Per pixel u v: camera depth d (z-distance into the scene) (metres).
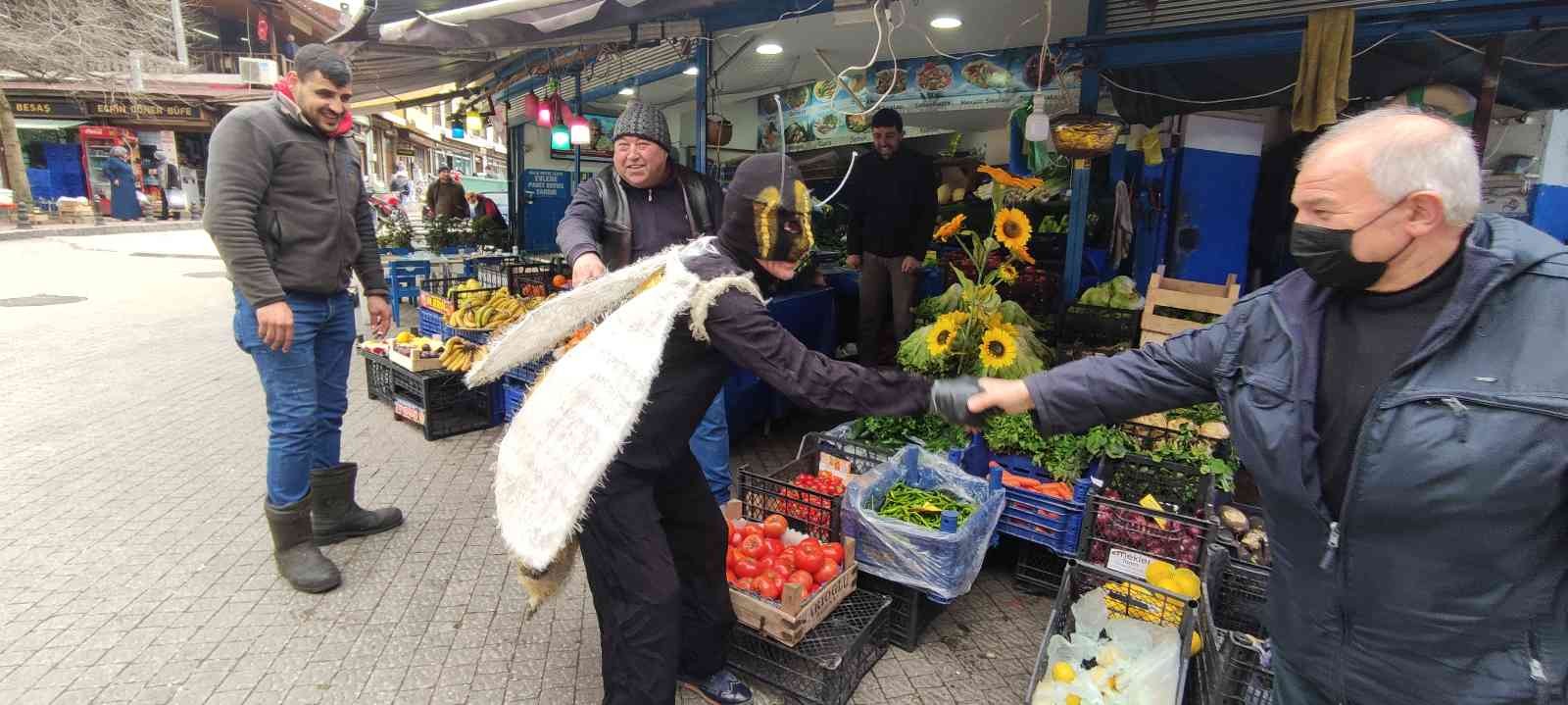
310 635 2.82
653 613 2.02
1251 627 2.56
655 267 2.05
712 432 3.60
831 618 2.75
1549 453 1.06
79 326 8.14
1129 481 3.16
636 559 2.02
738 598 2.51
